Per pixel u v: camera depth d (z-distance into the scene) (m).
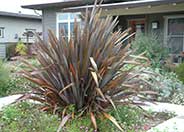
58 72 4.55
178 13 11.64
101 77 4.33
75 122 4.25
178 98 6.58
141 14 12.58
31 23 27.09
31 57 5.21
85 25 4.63
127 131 4.18
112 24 4.79
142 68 5.39
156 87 6.60
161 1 9.47
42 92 4.87
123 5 10.34
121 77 4.48
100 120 4.35
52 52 4.61
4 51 20.42
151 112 5.38
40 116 4.26
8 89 7.71
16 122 4.17
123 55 4.60
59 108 4.68
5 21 24.62
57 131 3.77
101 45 4.57
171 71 8.60
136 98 5.11
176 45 11.63
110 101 4.20
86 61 4.41
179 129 4.39
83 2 13.77
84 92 4.52
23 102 5.19
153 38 10.39
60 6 15.05
